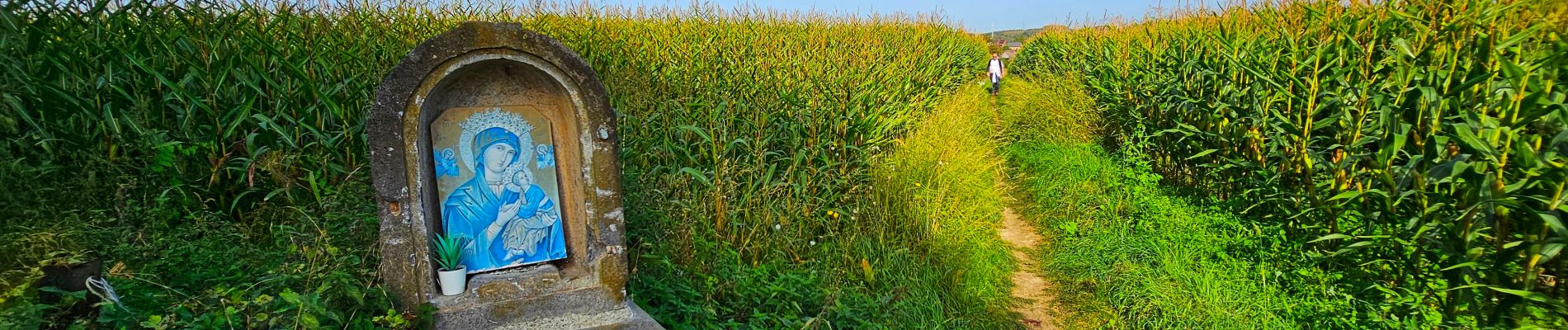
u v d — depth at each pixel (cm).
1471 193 339
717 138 504
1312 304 402
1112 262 511
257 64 404
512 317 327
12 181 301
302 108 397
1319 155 442
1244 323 403
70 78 361
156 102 384
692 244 424
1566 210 296
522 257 352
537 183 352
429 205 324
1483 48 382
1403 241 371
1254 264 456
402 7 566
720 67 705
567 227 360
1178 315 416
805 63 798
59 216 311
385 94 289
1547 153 312
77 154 347
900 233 509
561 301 337
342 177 407
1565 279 324
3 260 263
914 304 433
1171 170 679
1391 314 371
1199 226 512
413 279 310
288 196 369
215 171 373
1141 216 566
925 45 1341
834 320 379
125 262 304
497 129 338
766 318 369
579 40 659
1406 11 456
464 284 329
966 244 517
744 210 461
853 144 573
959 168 614
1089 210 610
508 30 301
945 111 812
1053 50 1507
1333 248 429
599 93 325
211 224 354
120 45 357
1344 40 484
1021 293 507
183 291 296
